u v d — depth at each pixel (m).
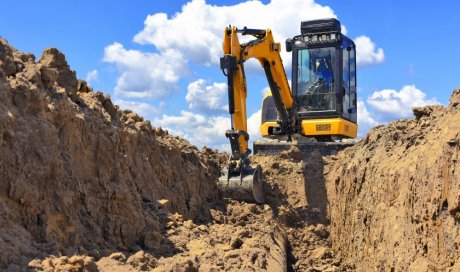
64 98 11.40
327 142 24.89
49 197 9.68
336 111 24.45
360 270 16.05
